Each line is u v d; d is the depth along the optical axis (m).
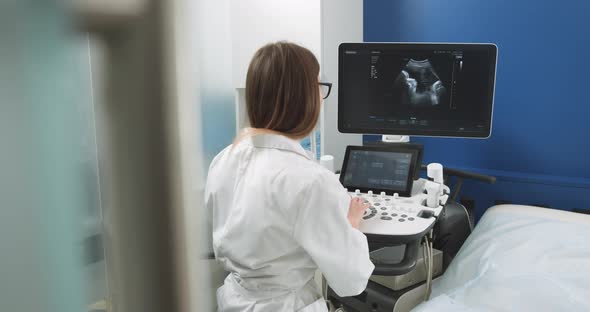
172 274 0.15
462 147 1.91
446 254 1.62
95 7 0.12
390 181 1.47
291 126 1.00
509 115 1.78
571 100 1.65
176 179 0.14
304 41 1.64
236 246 0.94
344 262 0.92
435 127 1.56
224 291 1.02
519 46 1.71
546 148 1.73
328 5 1.74
